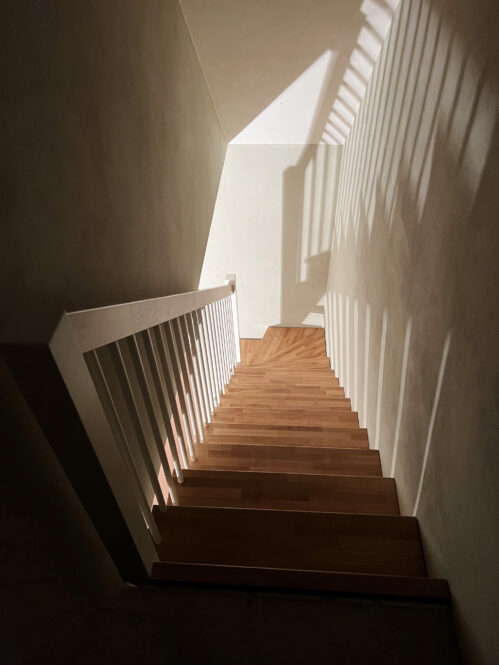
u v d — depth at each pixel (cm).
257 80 304
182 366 212
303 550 150
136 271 167
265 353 562
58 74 105
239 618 119
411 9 184
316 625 117
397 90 205
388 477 207
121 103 147
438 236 138
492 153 97
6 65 85
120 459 112
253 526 156
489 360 99
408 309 177
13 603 119
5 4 84
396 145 204
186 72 243
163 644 115
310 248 537
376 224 251
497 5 95
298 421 303
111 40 137
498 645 92
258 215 518
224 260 558
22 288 93
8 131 86
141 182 170
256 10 225
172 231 221
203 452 232
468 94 113
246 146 470
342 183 451
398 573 146
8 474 99
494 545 95
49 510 106
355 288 333
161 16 192
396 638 115
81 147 119
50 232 104
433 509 141
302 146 467
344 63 277
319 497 191
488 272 100
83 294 123
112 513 110
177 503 180
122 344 166
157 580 125
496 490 95
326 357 541
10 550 107
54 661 113
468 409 112
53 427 93
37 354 80
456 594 117
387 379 218
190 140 258
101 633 117
